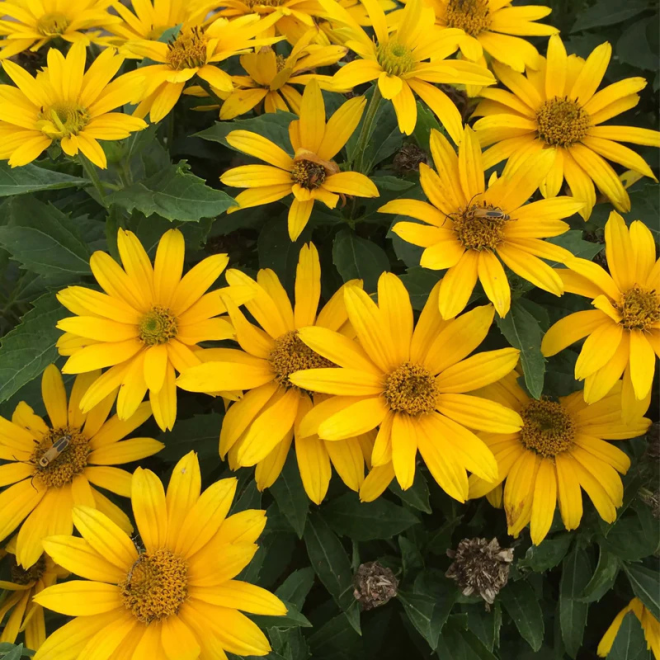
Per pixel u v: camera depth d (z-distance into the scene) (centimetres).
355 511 28
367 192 26
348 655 29
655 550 28
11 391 25
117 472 26
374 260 29
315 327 23
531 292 30
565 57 31
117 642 21
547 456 27
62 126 24
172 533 23
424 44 27
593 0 40
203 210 25
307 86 26
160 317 24
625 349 24
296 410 24
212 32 29
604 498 27
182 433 29
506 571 27
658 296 24
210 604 22
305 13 31
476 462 23
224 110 30
